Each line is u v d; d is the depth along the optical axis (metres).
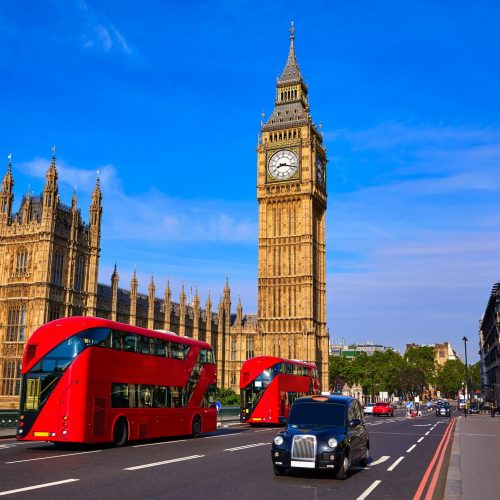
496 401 144.62
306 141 144.12
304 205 142.00
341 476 22.39
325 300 148.50
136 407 35.34
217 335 150.25
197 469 24.59
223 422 65.88
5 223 89.94
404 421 76.38
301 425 23.81
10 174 91.62
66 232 90.00
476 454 31.39
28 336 84.44
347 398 25.72
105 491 18.97
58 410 30.89
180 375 40.81
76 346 31.67
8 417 45.34
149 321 118.62
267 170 146.00
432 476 24.16
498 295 138.12
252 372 55.97
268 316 140.12
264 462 27.19
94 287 94.00
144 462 26.50
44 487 19.44
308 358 134.75
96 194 96.00
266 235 143.88
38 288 84.75
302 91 153.38
